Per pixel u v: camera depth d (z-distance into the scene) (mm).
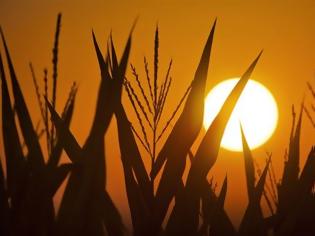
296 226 4785
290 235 4758
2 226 4559
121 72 4531
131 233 4777
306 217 4785
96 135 4516
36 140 4602
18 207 4578
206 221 4812
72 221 4543
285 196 4859
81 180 4539
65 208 4562
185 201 4805
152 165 4797
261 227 4816
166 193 4801
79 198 4535
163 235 4797
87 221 4547
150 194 4812
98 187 4535
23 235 4559
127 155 4832
